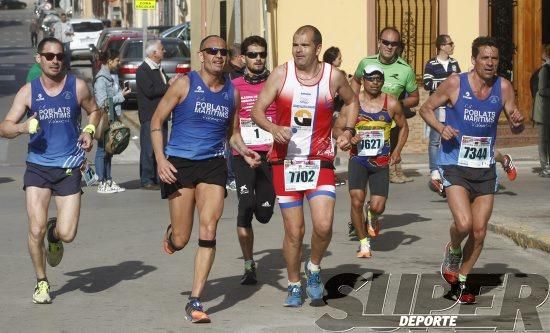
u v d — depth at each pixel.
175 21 54.69
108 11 77.19
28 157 10.01
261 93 9.52
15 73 49.84
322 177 9.55
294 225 9.62
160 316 9.55
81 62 57.28
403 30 24.12
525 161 21.78
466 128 9.78
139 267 11.84
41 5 99.38
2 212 16.09
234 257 12.37
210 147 9.34
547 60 19.92
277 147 9.57
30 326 9.20
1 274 11.48
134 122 29.81
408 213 15.75
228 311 9.73
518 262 12.08
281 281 11.05
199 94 9.30
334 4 23.84
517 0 24.62
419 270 11.59
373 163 12.09
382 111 12.02
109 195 18.06
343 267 11.74
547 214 14.91
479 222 9.84
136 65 34.00
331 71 9.52
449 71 18.88
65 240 10.01
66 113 9.93
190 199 9.44
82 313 9.68
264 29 23.84
